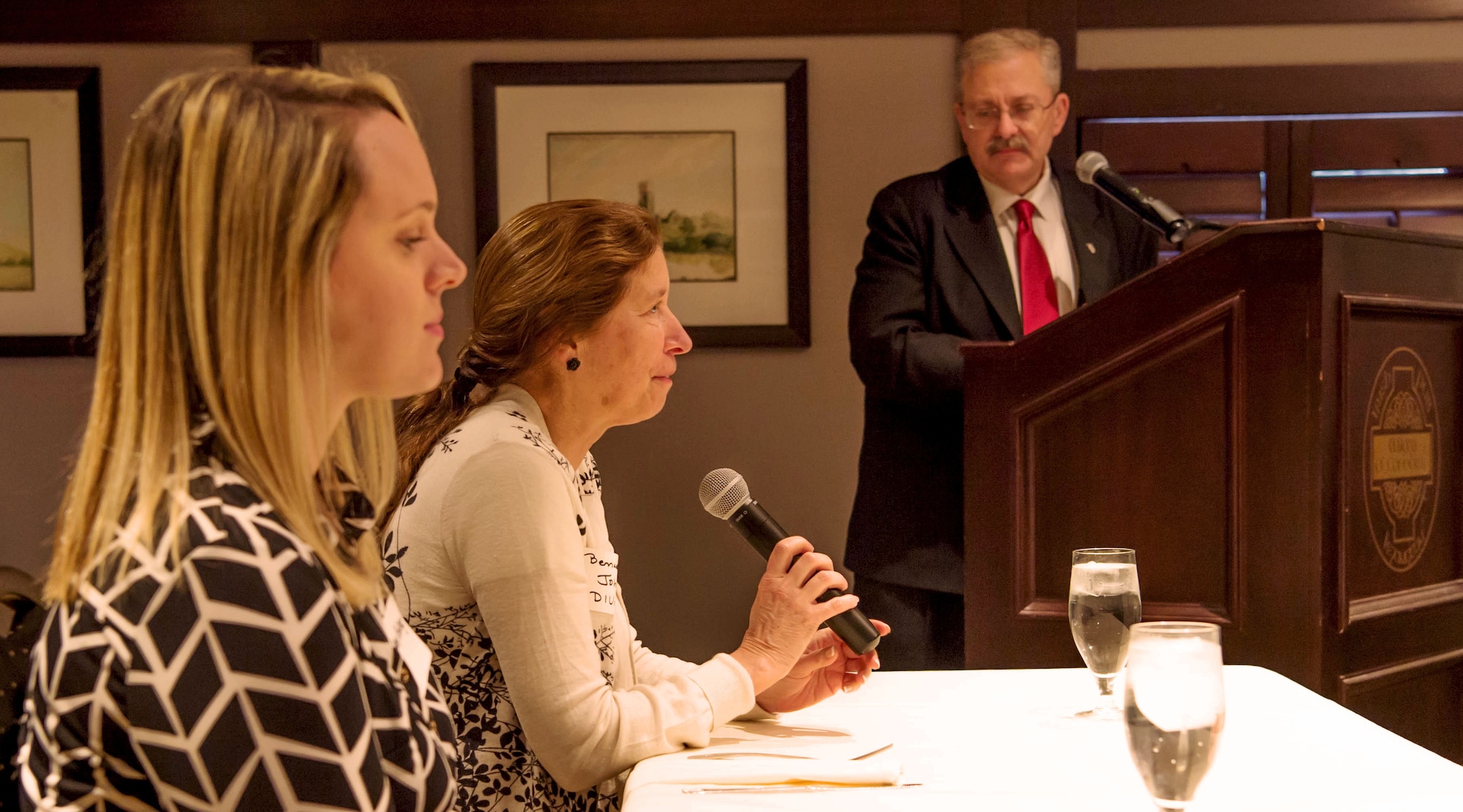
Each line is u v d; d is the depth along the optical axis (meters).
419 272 0.87
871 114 3.68
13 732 0.91
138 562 0.75
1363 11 3.58
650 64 3.66
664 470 3.71
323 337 0.81
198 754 0.74
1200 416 1.96
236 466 0.80
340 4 3.68
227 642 0.74
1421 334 2.04
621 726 1.32
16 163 3.68
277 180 0.79
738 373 3.71
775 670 1.43
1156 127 3.67
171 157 0.80
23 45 3.69
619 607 1.59
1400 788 1.11
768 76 3.65
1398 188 3.67
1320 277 1.85
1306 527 1.87
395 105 0.88
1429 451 2.06
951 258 2.75
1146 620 1.98
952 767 1.23
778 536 1.54
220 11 3.68
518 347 1.51
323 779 0.76
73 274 3.68
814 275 3.69
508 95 3.67
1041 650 2.06
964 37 3.64
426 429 1.55
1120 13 3.62
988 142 2.79
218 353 0.79
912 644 2.64
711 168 3.68
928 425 2.66
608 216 1.54
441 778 0.89
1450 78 3.58
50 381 3.70
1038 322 2.77
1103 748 1.27
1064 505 2.05
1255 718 1.36
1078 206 2.86
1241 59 3.63
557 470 1.43
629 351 1.53
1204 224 2.34
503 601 1.34
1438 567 2.09
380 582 0.95
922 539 2.62
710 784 1.19
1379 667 1.95
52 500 3.70
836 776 1.18
